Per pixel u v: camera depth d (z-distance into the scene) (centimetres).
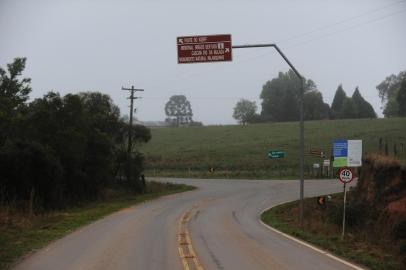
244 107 17562
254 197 4838
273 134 11138
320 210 3553
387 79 18788
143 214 3225
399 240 2109
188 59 2200
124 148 5475
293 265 1317
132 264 1333
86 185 4350
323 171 7169
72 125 4047
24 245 1714
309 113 16475
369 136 9331
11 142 3259
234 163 8462
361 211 2891
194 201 4478
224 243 1800
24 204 2944
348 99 16138
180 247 1673
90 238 1931
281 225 2642
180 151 9969
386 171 3341
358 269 1262
